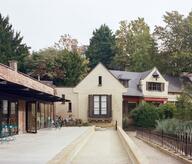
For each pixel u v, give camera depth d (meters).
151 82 74.25
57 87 64.81
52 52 78.88
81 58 81.38
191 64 80.88
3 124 28.31
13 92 28.97
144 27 97.94
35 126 35.16
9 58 73.00
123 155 19.72
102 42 99.25
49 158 16.30
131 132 59.91
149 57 89.00
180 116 40.09
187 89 44.03
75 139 26.91
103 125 63.78
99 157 18.73
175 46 84.12
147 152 29.25
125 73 76.06
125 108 72.62
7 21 77.62
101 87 65.12
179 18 84.56
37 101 39.22
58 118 56.47
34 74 76.25
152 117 61.09
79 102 65.00
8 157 16.66
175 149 27.47
